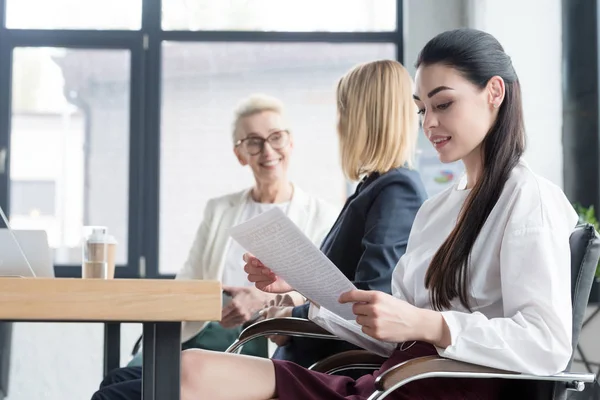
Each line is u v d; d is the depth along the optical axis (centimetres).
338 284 170
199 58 540
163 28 539
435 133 188
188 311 128
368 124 249
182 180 537
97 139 537
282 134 395
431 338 165
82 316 127
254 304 299
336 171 538
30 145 535
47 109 536
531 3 494
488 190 182
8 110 534
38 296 126
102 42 536
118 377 238
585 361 447
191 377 171
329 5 541
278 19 541
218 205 393
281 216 159
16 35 535
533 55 493
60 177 535
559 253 171
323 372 212
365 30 541
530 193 176
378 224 236
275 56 541
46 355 500
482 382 175
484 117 186
